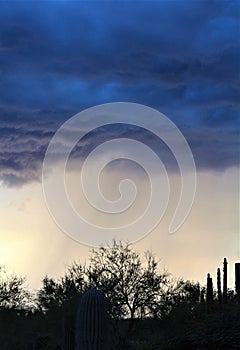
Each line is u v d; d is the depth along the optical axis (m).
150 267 41.84
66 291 45.03
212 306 29.58
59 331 42.72
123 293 40.53
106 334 9.22
